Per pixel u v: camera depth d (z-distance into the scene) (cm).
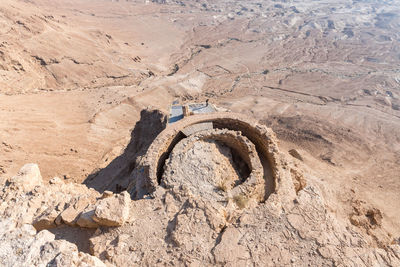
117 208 981
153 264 817
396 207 3375
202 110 2844
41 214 1066
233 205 1322
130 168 2923
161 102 7194
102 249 896
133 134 3622
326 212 892
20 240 672
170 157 1733
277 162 1677
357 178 4256
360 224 1866
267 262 766
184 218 944
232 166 1817
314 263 745
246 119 2034
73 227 1030
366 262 726
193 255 817
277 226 859
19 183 1181
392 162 5056
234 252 800
